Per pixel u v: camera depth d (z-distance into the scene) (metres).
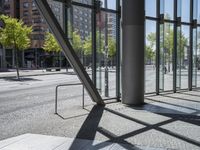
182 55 17.27
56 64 63.88
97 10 12.55
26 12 69.06
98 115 9.77
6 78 31.39
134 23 11.95
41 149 6.23
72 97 15.05
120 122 8.72
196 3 17.83
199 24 18.14
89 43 12.67
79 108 11.22
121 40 12.37
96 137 7.13
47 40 55.72
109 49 13.20
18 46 34.94
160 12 15.57
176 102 12.70
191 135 7.35
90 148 6.30
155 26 15.53
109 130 7.79
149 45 15.46
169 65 16.52
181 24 17.11
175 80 16.61
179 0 16.66
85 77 10.71
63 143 6.64
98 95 11.54
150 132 7.62
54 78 31.27
